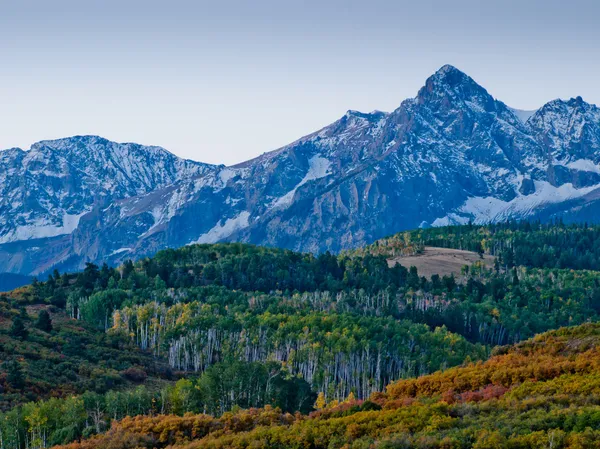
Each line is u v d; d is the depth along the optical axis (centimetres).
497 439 13825
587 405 15262
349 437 16062
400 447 14488
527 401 16138
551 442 13412
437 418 15988
